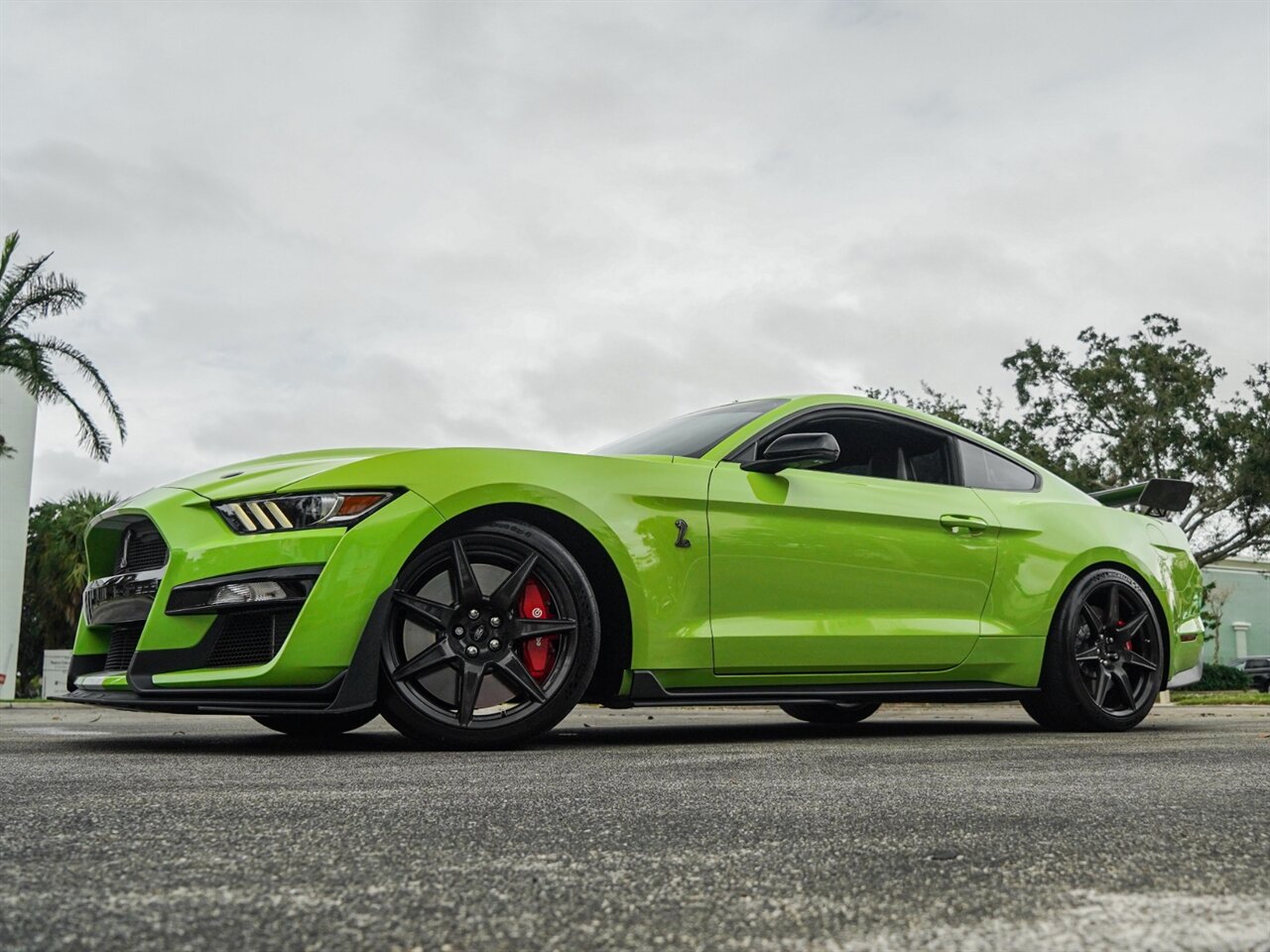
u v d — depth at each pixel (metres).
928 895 1.09
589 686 3.35
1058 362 25.50
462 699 2.98
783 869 1.22
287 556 2.87
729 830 1.49
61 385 18.61
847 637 3.56
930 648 3.74
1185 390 24.06
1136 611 4.31
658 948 0.91
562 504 3.15
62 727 4.54
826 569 3.58
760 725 4.59
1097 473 24.67
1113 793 1.88
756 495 3.50
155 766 2.45
